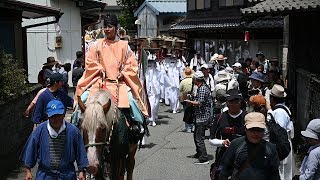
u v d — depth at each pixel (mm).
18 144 12398
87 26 27656
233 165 6184
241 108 7438
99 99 7562
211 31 27906
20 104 12594
